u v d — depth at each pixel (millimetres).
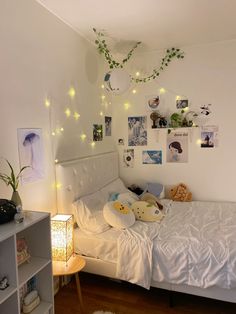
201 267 1848
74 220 2301
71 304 2055
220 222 2373
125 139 3449
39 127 2021
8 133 1720
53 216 2145
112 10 2148
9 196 1727
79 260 2002
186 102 3143
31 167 1932
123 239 2045
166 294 2168
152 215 2404
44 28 2068
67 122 2404
